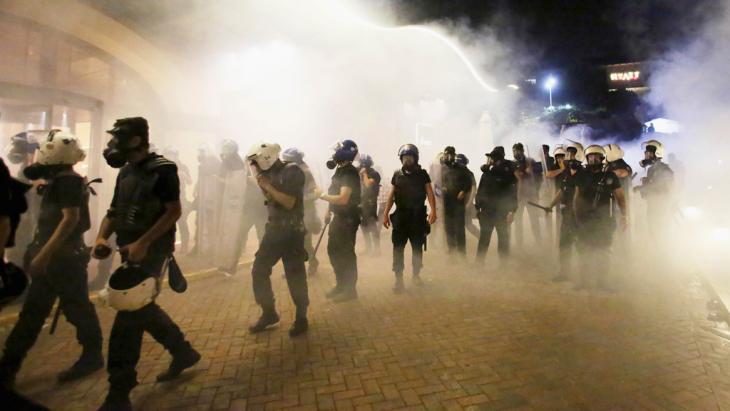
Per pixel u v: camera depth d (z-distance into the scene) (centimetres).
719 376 304
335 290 492
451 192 660
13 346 283
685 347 353
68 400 279
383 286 546
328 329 399
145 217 262
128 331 261
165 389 291
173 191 264
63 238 273
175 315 438
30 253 294
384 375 310
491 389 290
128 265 257
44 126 634
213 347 359
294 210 380
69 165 298
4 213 187
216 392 287
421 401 275
